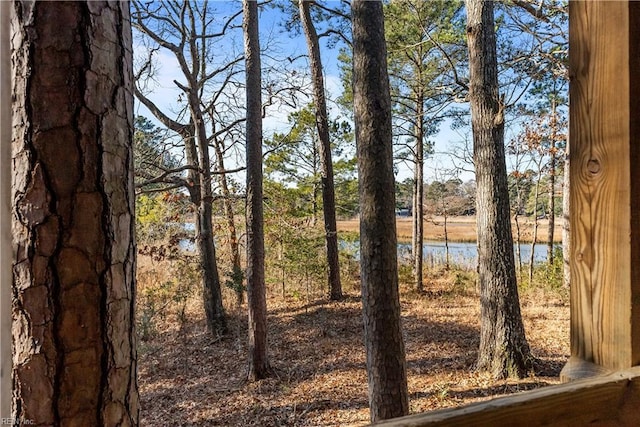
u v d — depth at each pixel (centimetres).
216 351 797
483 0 542
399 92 1165
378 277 356
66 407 89
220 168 1049
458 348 686
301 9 1091
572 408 71
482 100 549
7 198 76
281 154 1172
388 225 357
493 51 548
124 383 98
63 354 89
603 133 77
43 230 88
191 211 1002
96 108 93
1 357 72
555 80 1052
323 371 650
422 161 1229
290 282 1166
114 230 97
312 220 1212
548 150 1232
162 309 897
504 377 534
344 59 1186
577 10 81
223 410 545
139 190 836
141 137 882
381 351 354
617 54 74
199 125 892
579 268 82
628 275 74
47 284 88
